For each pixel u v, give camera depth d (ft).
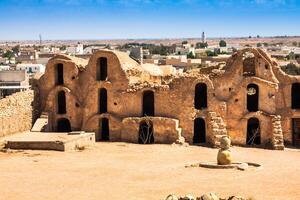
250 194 130.72
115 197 129.59
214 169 163.94
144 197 129.18
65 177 152.35
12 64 526.98
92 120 229.25
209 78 219.82
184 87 219.61
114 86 228.43
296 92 224.53
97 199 127.85
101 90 235.81
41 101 239.91
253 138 217.56
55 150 196.34
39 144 197.57
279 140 208.23
